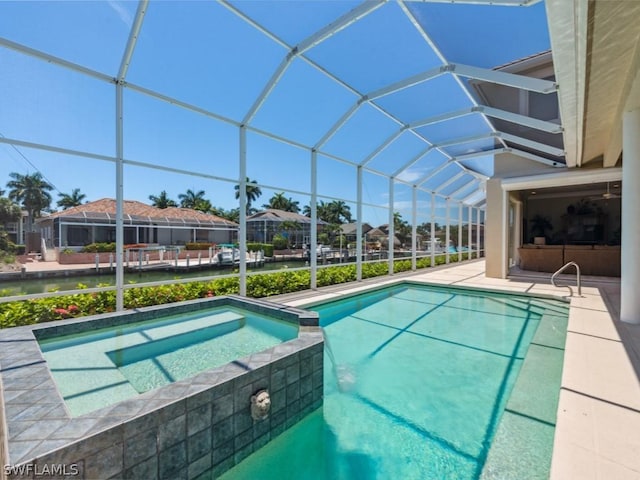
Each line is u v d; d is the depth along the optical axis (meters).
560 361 4.09
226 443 2.27
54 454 1.56
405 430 2.86
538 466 2.24
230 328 4.59
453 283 9.23
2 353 2.79
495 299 7.96
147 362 3.49
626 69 3.74
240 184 6.32
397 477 2.33
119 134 4.70
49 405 1.95
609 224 13.69
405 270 12.17
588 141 6.55
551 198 14.86
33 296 4.03
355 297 7.74
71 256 11.91
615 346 3.99
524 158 9.98
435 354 4.59
